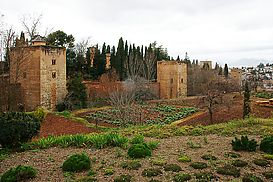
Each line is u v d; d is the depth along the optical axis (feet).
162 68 170.09
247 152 32.09
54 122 89.15
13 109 105.40
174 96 171.32
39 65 114.32
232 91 170.91
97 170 27.35
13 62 113.39
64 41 166.61
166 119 104.01
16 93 112.16
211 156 30.19
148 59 181.37
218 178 25.07
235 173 25.70
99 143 35.86
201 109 125.29
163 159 29.86
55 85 121.70
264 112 95.50
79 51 180.45
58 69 123.03
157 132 46.01
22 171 25.81
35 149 36.65
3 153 35.63
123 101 104.53
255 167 27.66
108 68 191.21
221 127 48.37
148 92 156.76
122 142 36.19
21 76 115.96
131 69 162.91
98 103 135.03
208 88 127.85
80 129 80.69
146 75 185.06
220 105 111.24
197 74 200.23
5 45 114.93
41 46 114.52
